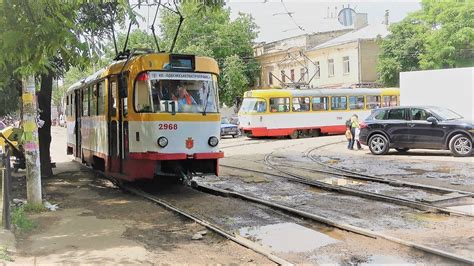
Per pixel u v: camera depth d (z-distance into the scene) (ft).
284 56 171.32
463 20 119.44
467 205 34.01
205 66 41.34
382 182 44.24
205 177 50.83
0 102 53.42
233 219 31.96
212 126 40.78
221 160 68.80
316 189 42.83
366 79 145.89
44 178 54.24
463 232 26.84
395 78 135.23
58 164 70.23
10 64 28.30
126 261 23.17
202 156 40.11
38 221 31.96
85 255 24.11
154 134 38.83
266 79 181.06
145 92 39.45
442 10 125.39
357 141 78.33
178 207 36.09
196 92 40.73
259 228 29.55
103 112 46.88
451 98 81.76
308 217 31.22
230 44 171.32
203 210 34.94
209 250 25.26
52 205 37.35
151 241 27.07
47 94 54.24
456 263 21.63
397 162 58.18
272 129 110.01
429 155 64.49
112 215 33.86
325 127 114.62
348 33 165.99
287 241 26.50
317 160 64.08
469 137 60.03
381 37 143.64
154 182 47.32
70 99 67.82
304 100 112.98
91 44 26.99
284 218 32.07
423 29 131.64
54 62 47.21
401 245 24.39
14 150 57.93
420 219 30.37
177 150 39.27
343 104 116.37
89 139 53.21
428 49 125.08
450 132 61.11
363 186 42.60
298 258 23.44
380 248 24.50
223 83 168.66
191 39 168.35
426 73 84.48
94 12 46.50
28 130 35.58
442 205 33.96
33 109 35.83
